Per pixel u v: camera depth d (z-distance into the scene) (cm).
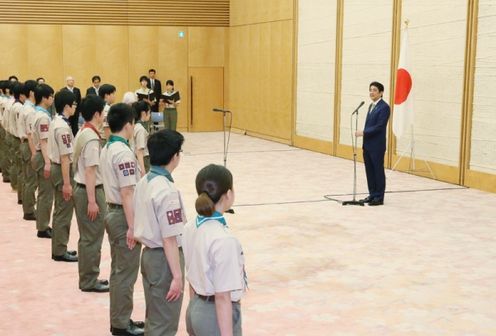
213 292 335
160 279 443
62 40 2217
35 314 600
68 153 704
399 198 1168
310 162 1616
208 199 336
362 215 1026
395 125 1373
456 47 1308
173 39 2322
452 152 1333
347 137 1684
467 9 1273
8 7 2156
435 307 625
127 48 2284
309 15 1841
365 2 1584
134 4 2270
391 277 716
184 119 2367
